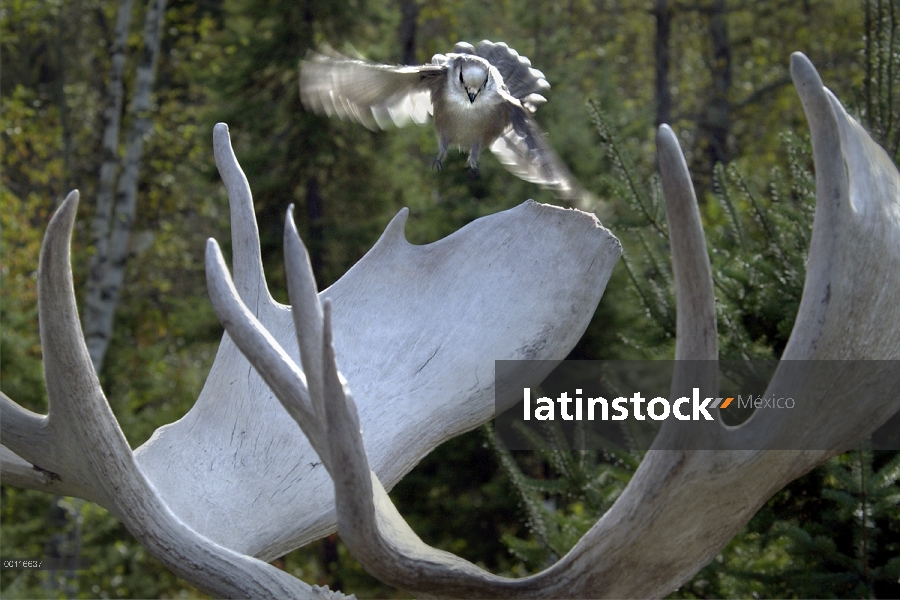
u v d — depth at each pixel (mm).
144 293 26453
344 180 20922
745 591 7211
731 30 28297
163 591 19484
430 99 5438
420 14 28188
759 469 3463
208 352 24531
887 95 7848
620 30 30125
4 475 4258
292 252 3357
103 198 20953
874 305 3500
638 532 3506
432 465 18312
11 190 26516
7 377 14773
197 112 25156
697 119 27250
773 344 7871
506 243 5152
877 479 6250
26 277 21391
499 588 3578
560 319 4969
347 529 3430
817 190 3434
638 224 8172
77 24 29203
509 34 25250
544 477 16938
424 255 5234
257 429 4840
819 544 6543
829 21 26953
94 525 17047
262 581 3910
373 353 5016
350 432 3305
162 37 27906
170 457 4766
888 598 6691
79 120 28484
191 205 27453
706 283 3111
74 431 3953
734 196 8336
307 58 4969
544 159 5422
